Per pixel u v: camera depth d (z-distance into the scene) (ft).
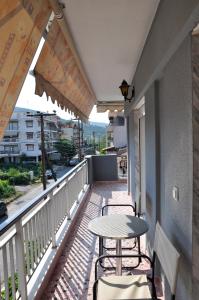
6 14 4.34
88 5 6.64
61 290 8.45
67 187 14.05
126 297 5.69
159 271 8.36
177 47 5.46
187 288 5.06
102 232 7.81
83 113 19.01
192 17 4.12
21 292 6.85
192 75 4.54
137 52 10.46
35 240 8.56
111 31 8.34
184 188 5.15
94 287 6.01
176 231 5.82
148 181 9.94
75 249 11.43
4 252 5.95
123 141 73.36
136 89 13.14
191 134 4.66
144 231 7.90
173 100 5.90
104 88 17.90
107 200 19.97
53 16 6.45
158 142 8.23
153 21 7.56
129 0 6.41
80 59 11.09
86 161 23.41
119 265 8.13
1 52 4.49
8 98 5.07
